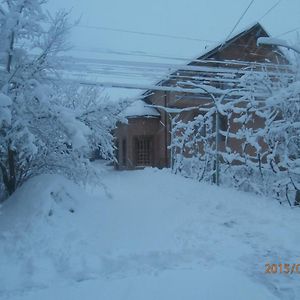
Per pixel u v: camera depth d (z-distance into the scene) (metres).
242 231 6.98
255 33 21.78
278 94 9.64
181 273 4.94
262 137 11.23
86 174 8.91
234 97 15.66
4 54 7.05
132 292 4.39
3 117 5.96
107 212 7.41
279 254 5.75
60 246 5.70
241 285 4.55
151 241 6.34
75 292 4.41
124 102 9.10
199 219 7.83
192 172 15.02
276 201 9.69
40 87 6.80
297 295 4.36
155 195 11.16
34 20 6.96
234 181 11.77
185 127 16.38
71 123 6.85
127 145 24.72
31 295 4.34
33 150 6.52
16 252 5.43
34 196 6.75
